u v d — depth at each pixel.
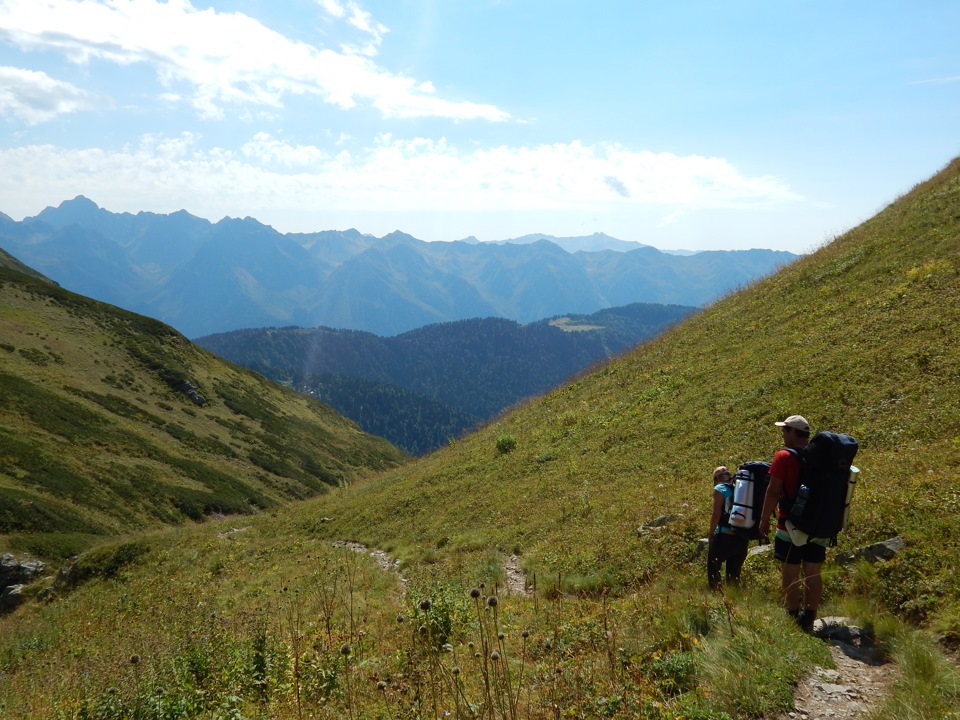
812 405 17.44
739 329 28.52
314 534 27.33
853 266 27.38
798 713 5.50
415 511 25.33
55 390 81.69
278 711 7.10
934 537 8.32
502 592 12.70
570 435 26.69
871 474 11.55
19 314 99.75
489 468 27.30
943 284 20.38
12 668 17.20
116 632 17.72
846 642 7.16
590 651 7.32
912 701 5.29
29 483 56.72
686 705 5.47
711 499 13.81
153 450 77.81
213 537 31.56
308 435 121.06
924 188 32.75
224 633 11.19
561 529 16.61
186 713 7.65
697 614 7.66
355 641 9.62
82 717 8.37
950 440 12.11
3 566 40.78
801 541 7.36
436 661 7.64
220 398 113.31
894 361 17.27
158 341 118.75
